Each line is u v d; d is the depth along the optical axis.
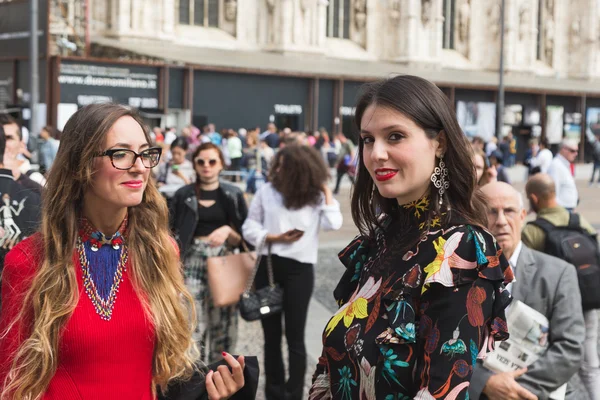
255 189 31.05
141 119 3.52
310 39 55.56
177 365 3.51
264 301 7.71
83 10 38.44
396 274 3.10
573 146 14.48
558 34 72.88
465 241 3.01
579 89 60.03
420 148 3.12
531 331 4.71
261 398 8.29
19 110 37.44
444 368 2.89
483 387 4.61
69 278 3.35
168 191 12.77
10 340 3.31
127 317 3.40
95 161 3.39
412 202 3.23
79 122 3.43
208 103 42.69
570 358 4.77
